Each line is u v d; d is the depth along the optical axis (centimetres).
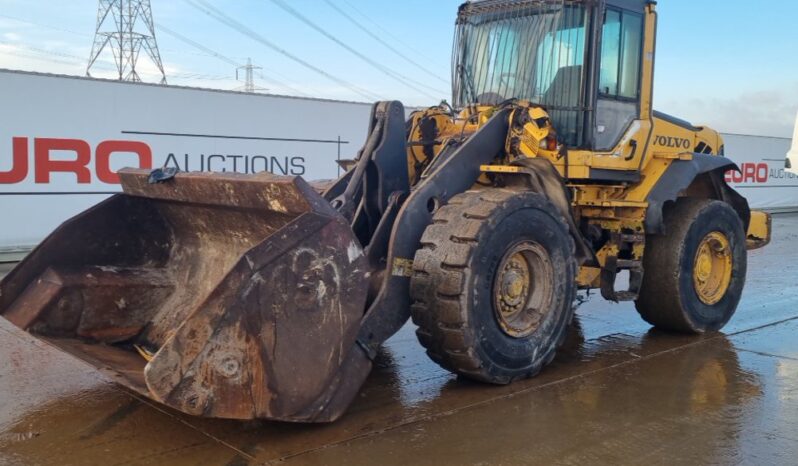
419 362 515
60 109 989
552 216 459
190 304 439
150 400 417
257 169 1170
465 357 416
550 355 468
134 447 353
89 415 394
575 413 405
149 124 1062
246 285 322
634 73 563
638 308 598
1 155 952
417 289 416
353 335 361
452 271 407
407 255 424
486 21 581
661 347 555
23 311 423
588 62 523
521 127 491
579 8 525
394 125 468
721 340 578
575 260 480
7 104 948
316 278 345
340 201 452
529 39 553
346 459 340
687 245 567
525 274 458
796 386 458
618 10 545
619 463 338
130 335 443
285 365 338
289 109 1195
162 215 470
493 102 574
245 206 381
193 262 459
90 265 447
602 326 630
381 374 482
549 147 500
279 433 371
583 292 782
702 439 368
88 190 1023
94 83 1012
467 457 344
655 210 542
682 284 567
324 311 349
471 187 483
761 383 464
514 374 445
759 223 692
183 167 1096
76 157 1009
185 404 307
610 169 541
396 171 470
